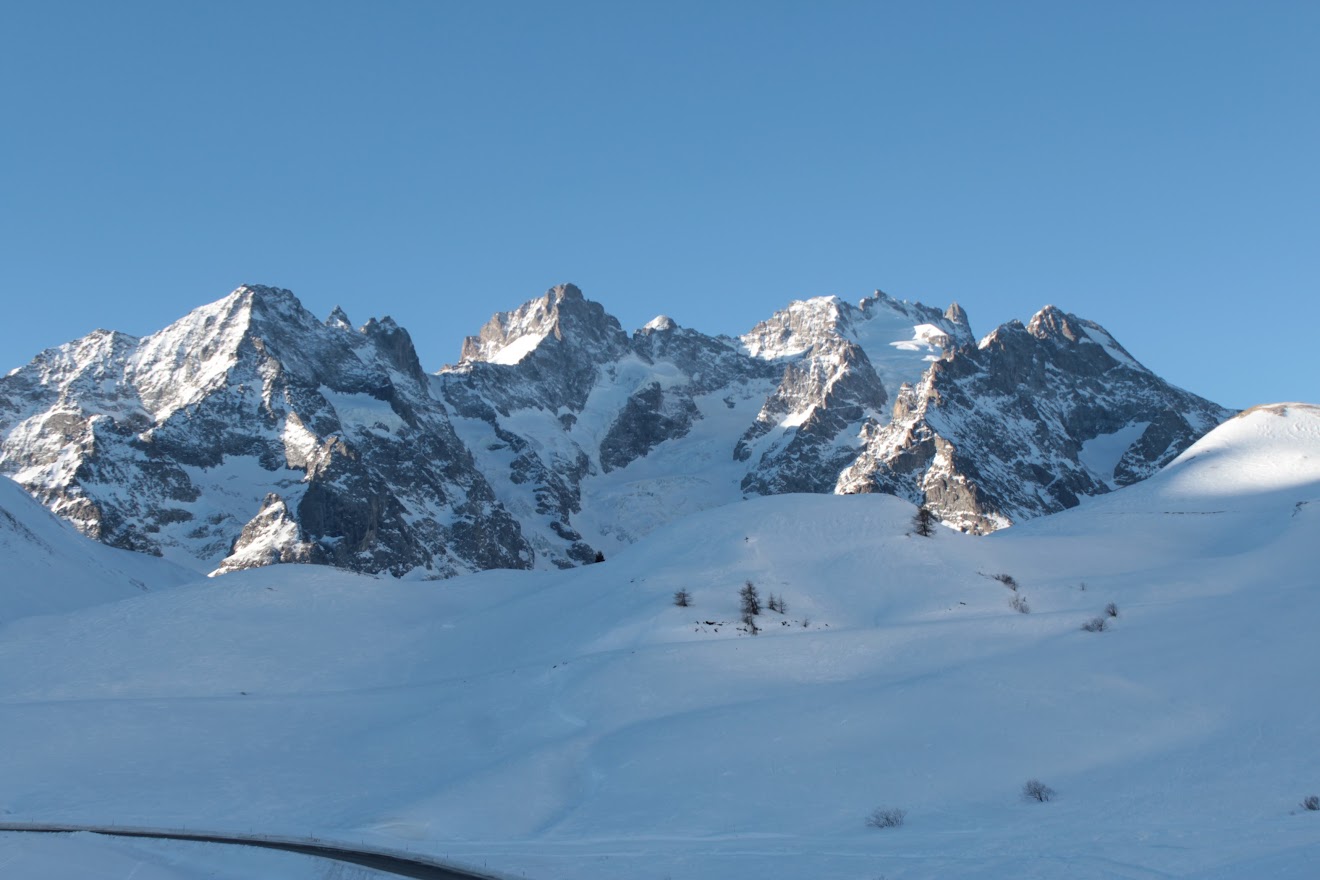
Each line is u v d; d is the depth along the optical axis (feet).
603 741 221.87
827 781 190.80
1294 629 241.14
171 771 229.66
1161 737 198.08
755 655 269.64
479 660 332.80
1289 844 138.31
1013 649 258.16
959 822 168.96
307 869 162.40
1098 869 137.08
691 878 147.54
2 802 207.72
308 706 284.61
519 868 154.71
